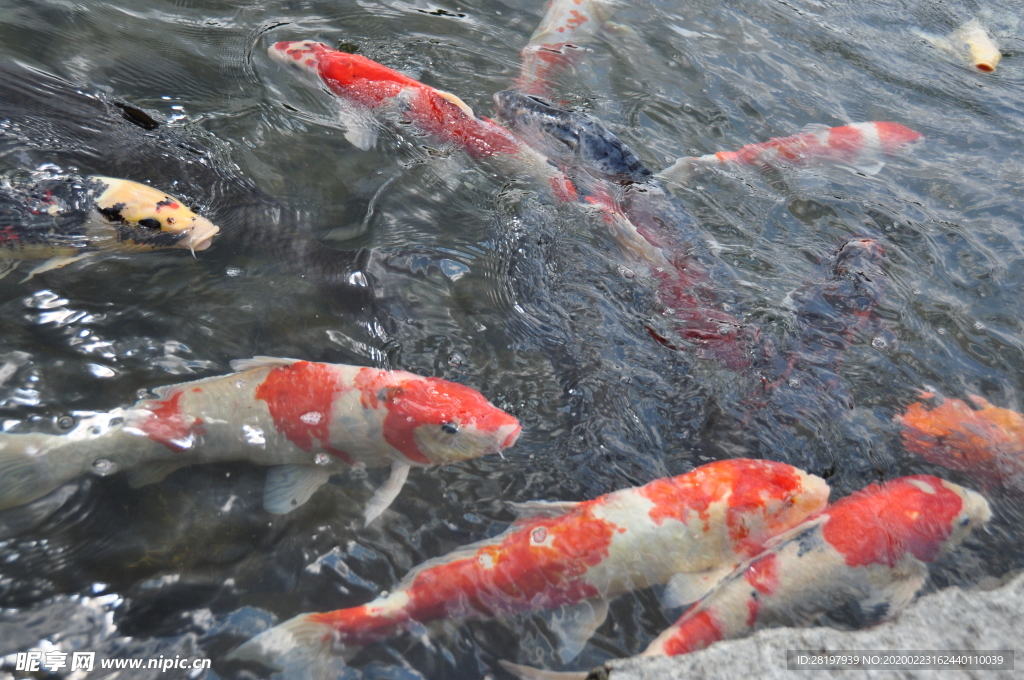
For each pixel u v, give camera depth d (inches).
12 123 96.1
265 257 93.8
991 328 96.5
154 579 82.0
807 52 120.0
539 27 116.7
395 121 104.9
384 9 115.6
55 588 81.1
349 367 87.4
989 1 142.9
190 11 111.1
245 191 97.3
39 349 87.2
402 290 93.9
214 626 81.1
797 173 106.3
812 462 89.1
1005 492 88.4
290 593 82.4
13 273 90.0
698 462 88.7
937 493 86.6
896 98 116.2
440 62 111.3
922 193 106.2
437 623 82.2
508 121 105.6
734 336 94.0
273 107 104.2
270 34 110.3
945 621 82.8
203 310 90.7
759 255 99.3
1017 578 84.7
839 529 85.0
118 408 85.7
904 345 94.7
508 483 87.0
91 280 90.7
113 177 94.9
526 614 82.9
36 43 103.6
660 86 112.9
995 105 116.8
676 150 107.1
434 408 86.9
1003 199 106.1
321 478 86.1
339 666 80.7
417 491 86.2
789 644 81.7
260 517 84.3
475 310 93.7
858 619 83.5
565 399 90.4
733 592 83.4
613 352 92.7
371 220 97.7
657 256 98.0
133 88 102.5
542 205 100.2
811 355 93.6
